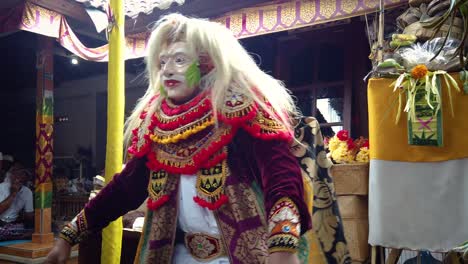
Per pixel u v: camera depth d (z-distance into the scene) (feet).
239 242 3.94
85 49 16.49
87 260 8.82
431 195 8.34
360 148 10.85
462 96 8.18
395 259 8.86
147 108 4.81
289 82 16.81
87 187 26.84
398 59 8.98
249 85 4.15
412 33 9.86
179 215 4.33
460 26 9.37
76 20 16.88
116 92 7.54
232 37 4.42
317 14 12.44
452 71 8.32
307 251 4.64
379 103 8.82
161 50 4.56
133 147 4.81
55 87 33.42
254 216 3.97
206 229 4.21
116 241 7.18
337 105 15.84
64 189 25.80
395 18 12.94
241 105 4.00
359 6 11.74
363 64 15.24
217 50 4.17
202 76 4.37
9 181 21.25
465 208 8.09
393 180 8.62
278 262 3.42
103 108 31.37
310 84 16.38
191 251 4.31
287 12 12.98
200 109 4.14
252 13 13.62
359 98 15.25
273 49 17.10
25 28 14.88
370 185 8.91
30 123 34.99
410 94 8.38
